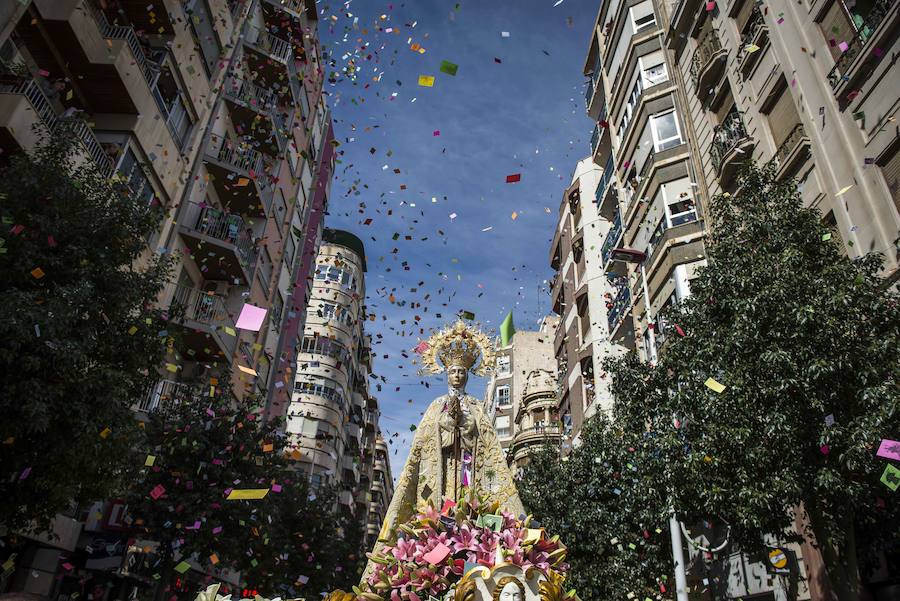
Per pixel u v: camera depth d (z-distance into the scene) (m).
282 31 27.52
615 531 15.77
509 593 3.63
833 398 9.17
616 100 28.14
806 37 15.49
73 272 9.46
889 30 12.66
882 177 12.73
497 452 5.41
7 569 12.02
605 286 31.08
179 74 19.19
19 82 12.73
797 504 9.65
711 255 11.86
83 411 8.98
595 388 28.14
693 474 10.61
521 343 55.38
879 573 11.48
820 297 9.57
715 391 10.38
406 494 5.20
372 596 4.18
